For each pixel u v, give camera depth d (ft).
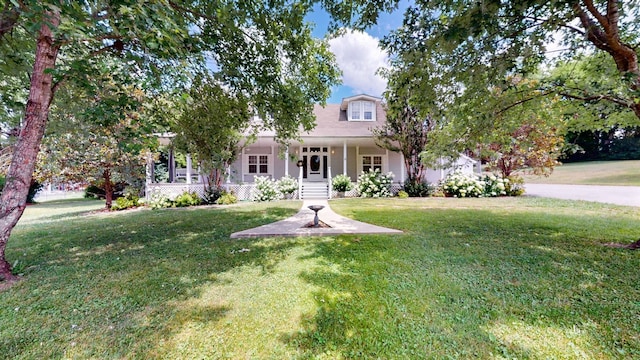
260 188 39.63
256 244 15.57
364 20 12.59
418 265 11.68
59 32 8.34
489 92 14.19
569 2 9.71
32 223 23.75
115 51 11.62
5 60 12.73
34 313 8.20
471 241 15.11
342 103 48.52
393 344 6.65
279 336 7.06
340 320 7.70
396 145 42.86
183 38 10.41
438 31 11.03
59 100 16.11
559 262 11.47
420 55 11.73
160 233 18.75
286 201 37.37
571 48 13.80
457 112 15.20
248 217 24.61
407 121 38.88
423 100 14.37
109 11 8.75
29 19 8.29
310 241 16.07
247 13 13.73
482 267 11.25
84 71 10.18
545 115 16.52
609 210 23.89
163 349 6.59
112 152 29.40
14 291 9.68
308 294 9.29
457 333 6.99
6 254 14.15
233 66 15.94
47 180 31.42
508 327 7.17
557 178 66.08
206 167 18.85
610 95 11.23
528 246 13.84
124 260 13.03
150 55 10.61
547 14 11.75
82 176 30.68
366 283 10.02
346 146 45.01
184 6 12.26
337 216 24.25
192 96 16.67
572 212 23.47
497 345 6.49
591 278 9.82
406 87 13.76
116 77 11.71
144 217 25.72
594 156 95.45
